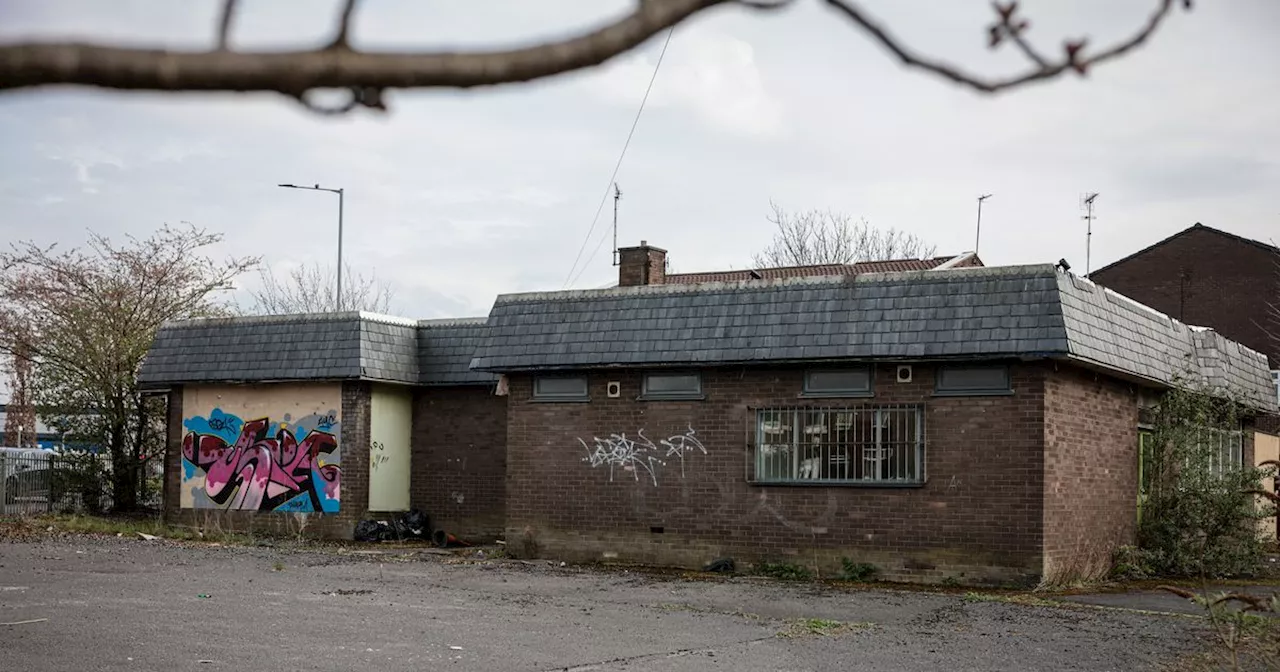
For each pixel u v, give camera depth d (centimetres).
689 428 1958
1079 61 198
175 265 3119
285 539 2362
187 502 2556
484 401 2472
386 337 2464
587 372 2048
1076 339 1711
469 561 1984
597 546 2014
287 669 1008
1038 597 1603
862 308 1828
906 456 1798
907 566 1783
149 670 986
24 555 1834
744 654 1138
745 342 1891
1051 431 1739
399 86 157
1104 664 1110
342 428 2417
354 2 153
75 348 2925
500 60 160
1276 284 4031
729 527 1911
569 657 1100
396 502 2494
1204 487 2031
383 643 1145
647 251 2714
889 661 1116
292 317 2500
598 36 163
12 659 1012
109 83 140
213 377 2506
